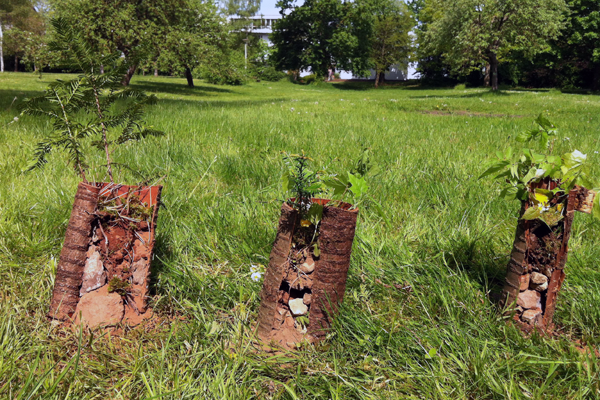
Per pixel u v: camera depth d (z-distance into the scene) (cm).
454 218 321
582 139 682
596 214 177
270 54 5944
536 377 170
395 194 372
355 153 512
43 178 351
